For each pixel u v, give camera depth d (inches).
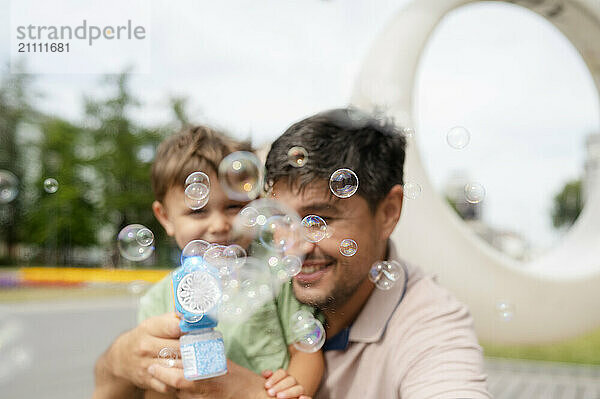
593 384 128.4
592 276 115.1
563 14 138.2
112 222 456.1
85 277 365.7
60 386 108.9
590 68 146.1
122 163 454.9
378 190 39.1
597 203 138.2
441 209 107.1
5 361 125.9
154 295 43.3
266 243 40.3
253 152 50.0
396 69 110.3
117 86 454.9
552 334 112.3
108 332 175.3
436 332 37.7
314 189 38.2
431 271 103.7
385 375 38.6
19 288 325.7
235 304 40.5
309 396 38.2
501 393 119.4
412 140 107.3
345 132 38.9
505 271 108.9
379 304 39.7
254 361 40.2
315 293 39.0
